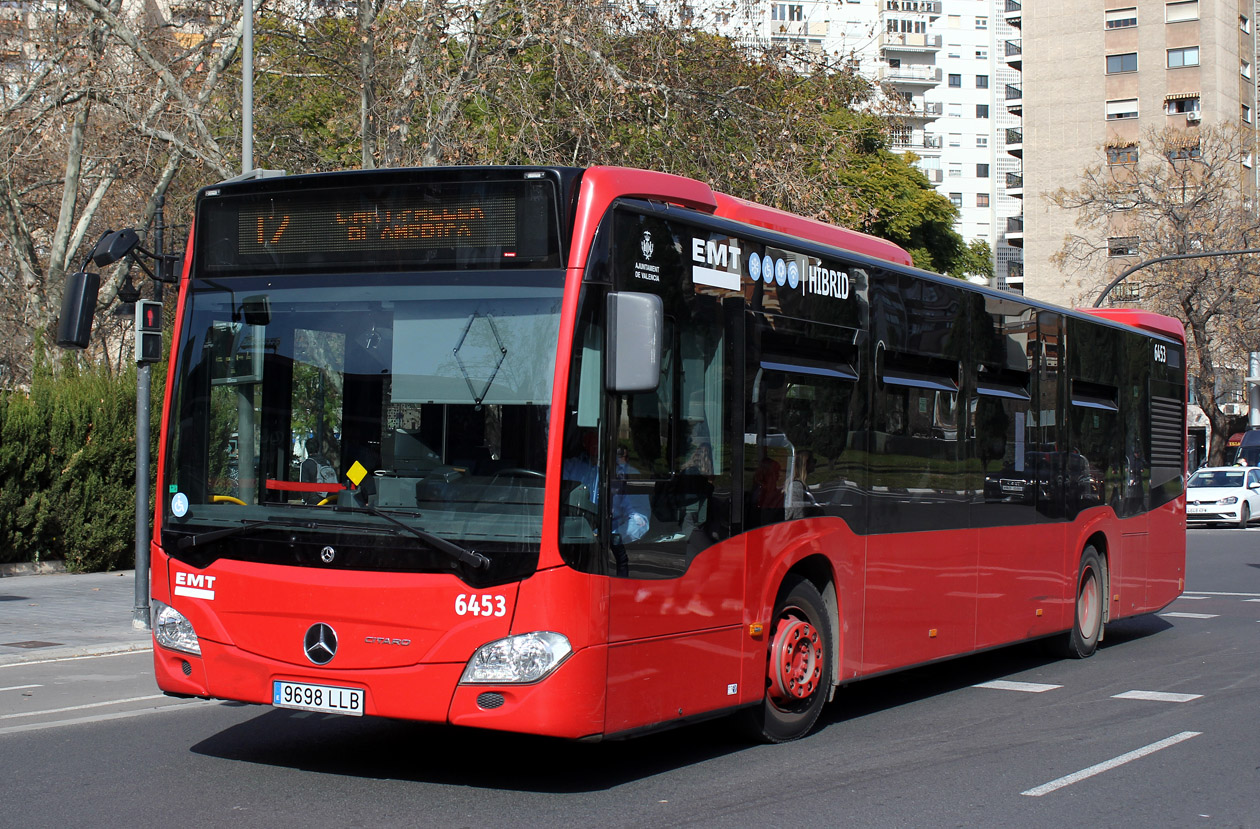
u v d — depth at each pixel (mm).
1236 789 7074
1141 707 9672
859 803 6602
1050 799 6781
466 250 6551
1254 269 44750
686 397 6973
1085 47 71938
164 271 12977
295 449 6703
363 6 20281
